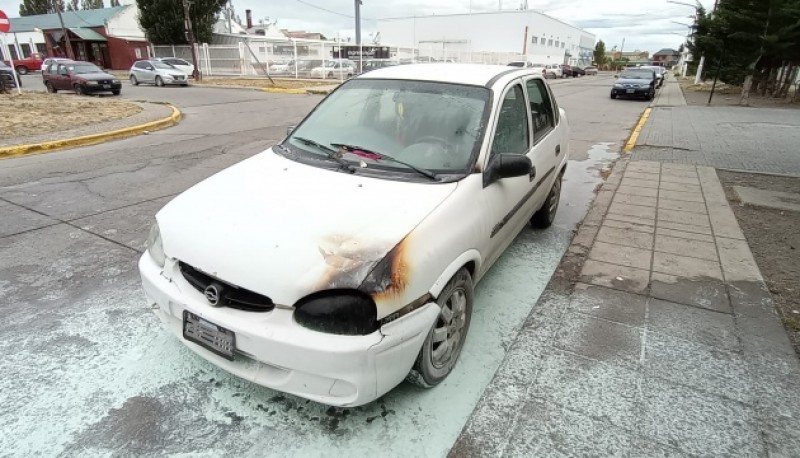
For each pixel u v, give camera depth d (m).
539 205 4.54
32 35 47.75
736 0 19.91
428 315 2.29
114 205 5.74
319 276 2.07
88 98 19.12
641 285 3.84
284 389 2.17
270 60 34.31
